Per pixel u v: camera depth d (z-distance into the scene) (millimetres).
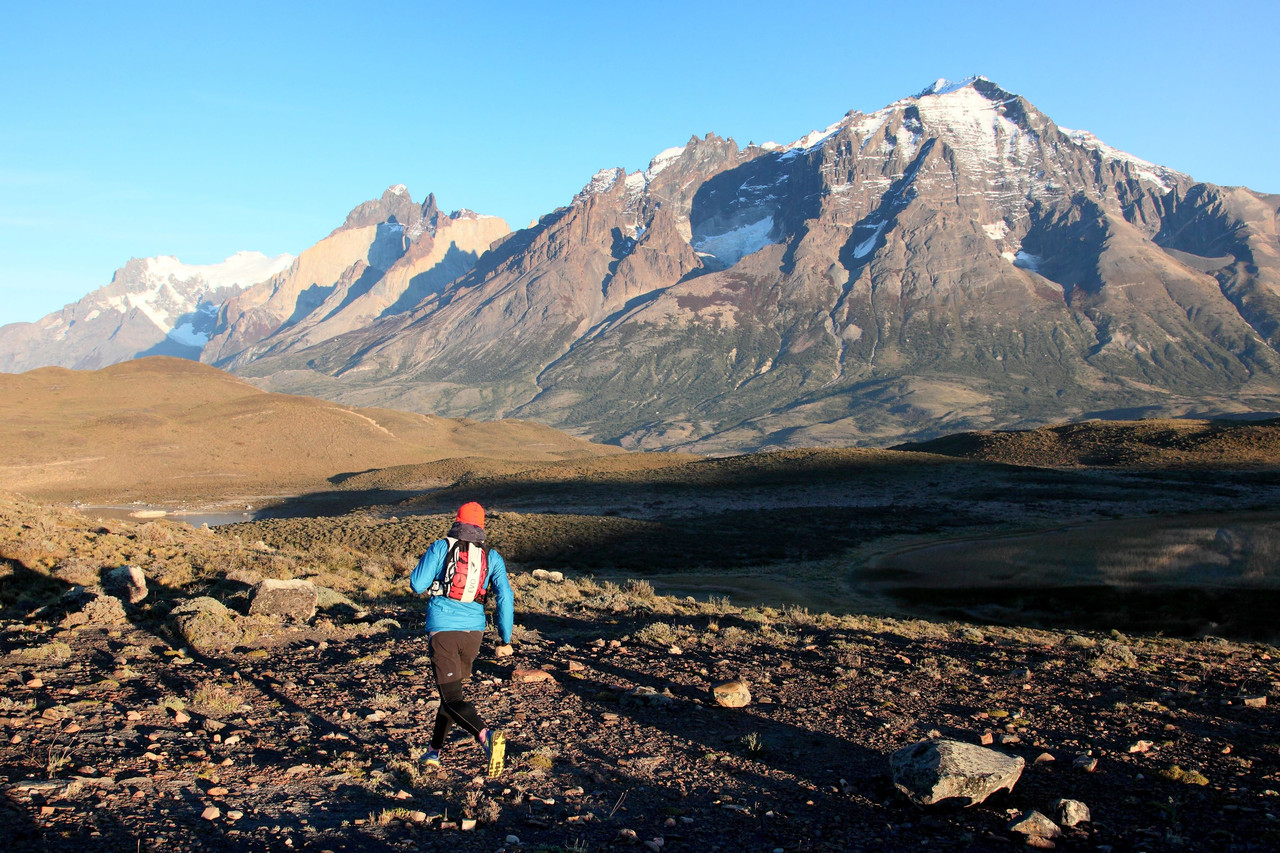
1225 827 5453
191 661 9453
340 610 13922
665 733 7508
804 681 10023
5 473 130375
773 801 5898
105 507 113875
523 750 6820
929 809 5742
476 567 6254
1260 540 44062
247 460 159125
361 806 5438
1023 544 46375
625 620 16125
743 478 86750
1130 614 25938
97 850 4410
